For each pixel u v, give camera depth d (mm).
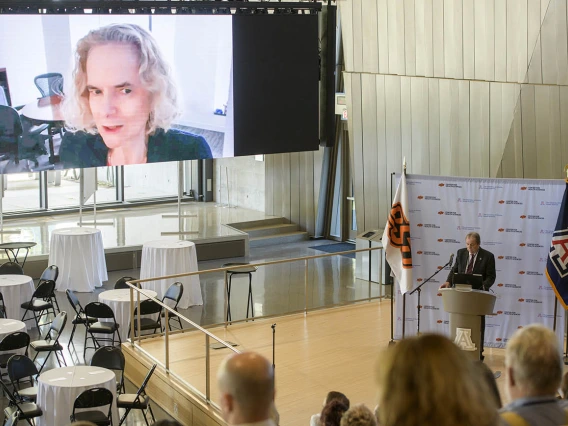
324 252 18938
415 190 9266
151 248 14094
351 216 19906
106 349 9375
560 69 14008
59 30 11359
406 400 1770
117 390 9875
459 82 14828
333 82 12891
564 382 3602
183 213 20734
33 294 12297
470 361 1840
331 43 12750
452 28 14781
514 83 14398
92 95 11727
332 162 19953
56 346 10523
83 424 2695
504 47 14422
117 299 11867
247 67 12414
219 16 12172
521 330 2344
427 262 9367
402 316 9508
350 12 15273
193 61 12172
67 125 11641
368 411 4086
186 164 22547
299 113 12789
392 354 1845
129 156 12070
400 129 15406
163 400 9516
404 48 15234
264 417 2281
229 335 10828
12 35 11133
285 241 19984
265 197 20969
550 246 8898
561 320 9234
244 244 18406
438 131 15094
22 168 11414
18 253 16141
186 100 12266
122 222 19453
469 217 9242
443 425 1731
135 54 11859
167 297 12008
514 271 9273
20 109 11344
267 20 12391
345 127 19469
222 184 22406
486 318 9438
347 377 9234
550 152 14273
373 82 15469
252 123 12586
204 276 16219
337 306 12141
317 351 10125
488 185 9188
